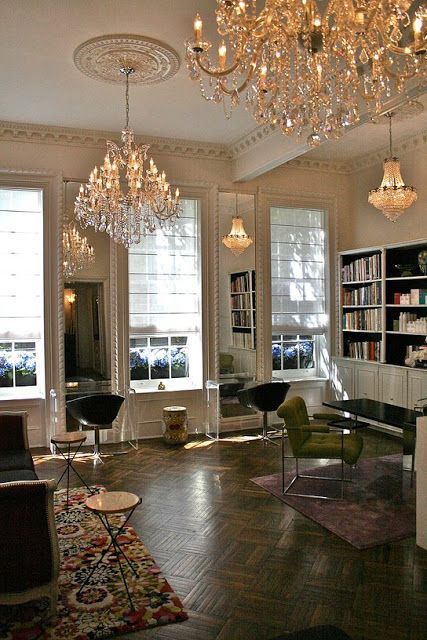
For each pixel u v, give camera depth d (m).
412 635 2.77
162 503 4.64
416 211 6.79
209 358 7.29
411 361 6.47
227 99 5.41
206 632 2.81
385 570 3.46
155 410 7.01
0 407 6.37
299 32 3.13
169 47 4.35
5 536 2.88
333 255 7.98
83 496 4.82
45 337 6.50
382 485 5.04
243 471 5.52
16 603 2.90
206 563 3.56
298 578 3.36
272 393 6.43
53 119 6.09
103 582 3.31
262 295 7.52
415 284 6.94
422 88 4.21
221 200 7.33
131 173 5.06
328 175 7.95
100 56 4.45
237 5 2.93
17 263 6.46
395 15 2.92
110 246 6.75
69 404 5.79
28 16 3.87
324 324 8.00
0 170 6.23
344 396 7.63
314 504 4.57
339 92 3.54
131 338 6.96
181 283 7.16
